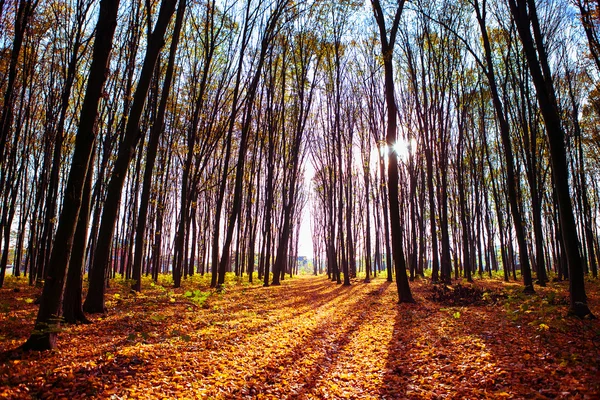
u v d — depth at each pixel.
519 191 25.36
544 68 10.08
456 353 6.23
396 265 13.41
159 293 13.58
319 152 32.69
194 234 25.27
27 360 5.03
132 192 24.03
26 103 17.95
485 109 26.41
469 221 34.50
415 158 28.09
